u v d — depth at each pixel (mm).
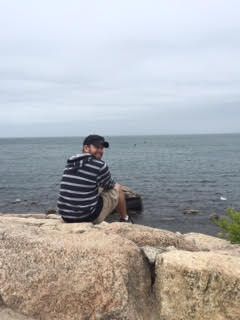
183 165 27469
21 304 1901
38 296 1901
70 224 2504
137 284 2004
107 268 1943
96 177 2570
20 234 2158
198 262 1977
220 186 16828
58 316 1873
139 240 2316
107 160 33031
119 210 2760
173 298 1958
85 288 1899
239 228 3449
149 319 1951
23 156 40062
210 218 10711
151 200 13383
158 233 2395
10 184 17844
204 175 21078
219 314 1886
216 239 3145
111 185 2650
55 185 17344
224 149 53938
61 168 25656
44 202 13359
